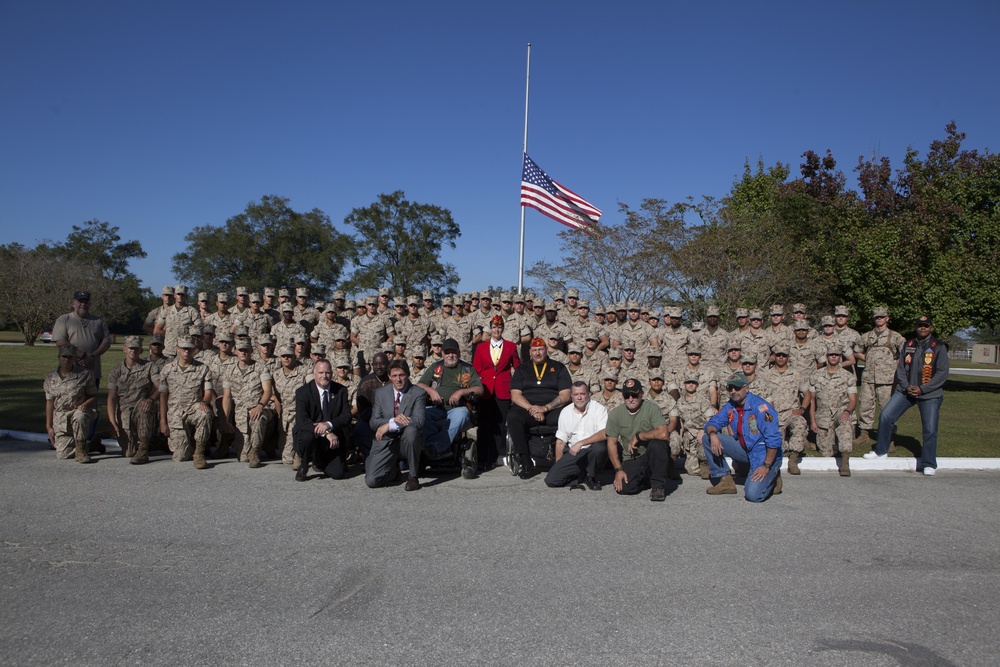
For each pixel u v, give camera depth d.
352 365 11.66
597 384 11.46
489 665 3.97
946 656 4.16
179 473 8.87
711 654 4.14
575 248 28.05
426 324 14.81
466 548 5.98
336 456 8.67
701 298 26.03
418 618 4.58
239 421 9.72
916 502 7.75
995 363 59.44
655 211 27.14
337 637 4.30
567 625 4.50
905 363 9.65
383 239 44.66
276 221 54.66
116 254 87.69
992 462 9.71
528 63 18.67
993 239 23.91
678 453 9.27
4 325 60.81
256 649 4.14
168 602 4.80
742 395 8.03
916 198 25.86
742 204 30.28
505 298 15.11
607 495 8.02
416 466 8.22
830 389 10.20
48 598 4.86
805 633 4.43
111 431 11.71
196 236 54.44
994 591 5.17
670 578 5.34
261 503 7.39
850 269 23.30
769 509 7.42
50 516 6.79
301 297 14.98
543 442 9.13
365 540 6.16
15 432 11.18
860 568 5.61
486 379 9.68
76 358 9.75
